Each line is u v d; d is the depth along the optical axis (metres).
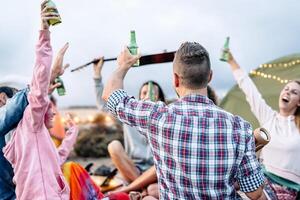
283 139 3.83
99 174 4.67
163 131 2.24
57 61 3.15
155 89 4.42
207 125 2.22
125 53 2.49
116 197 3.57
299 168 3.78
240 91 5.98
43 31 2.66
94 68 4.20
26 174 2.74
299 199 3.73
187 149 2.20
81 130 10.30
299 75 5.51
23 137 2.78
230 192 2.24
